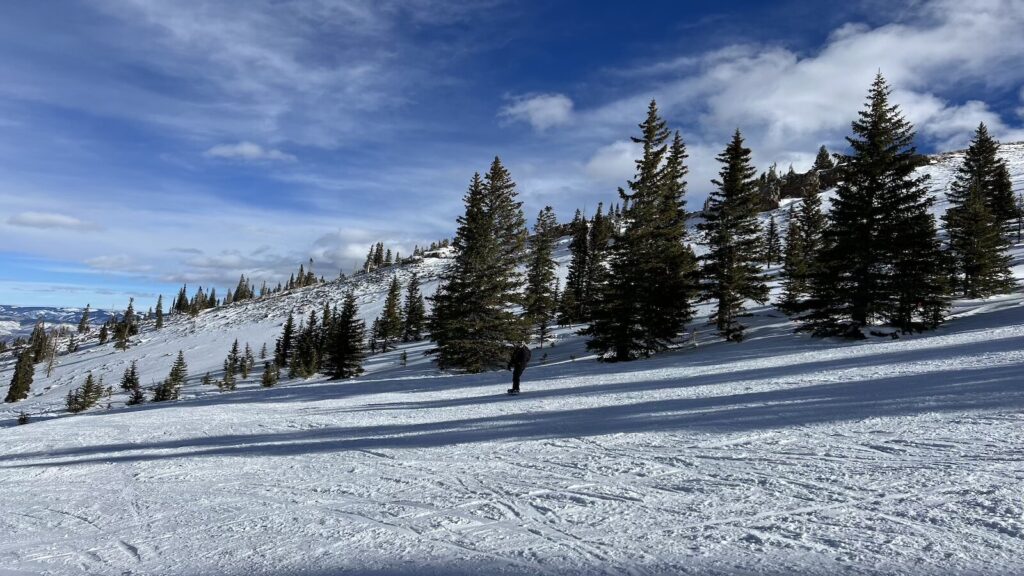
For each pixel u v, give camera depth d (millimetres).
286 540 3707
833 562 2670
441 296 37781
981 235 33906
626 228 29969
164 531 4152
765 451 5199
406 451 6738
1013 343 14055
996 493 3500
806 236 46125
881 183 24547
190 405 19172
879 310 24859
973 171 52625
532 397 12391
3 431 12570
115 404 61500
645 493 4184
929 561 2600
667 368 18250
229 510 4605
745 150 30797
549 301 56938
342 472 5809
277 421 11000
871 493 3709
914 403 7055
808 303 25812
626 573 2748
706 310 41312
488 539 3436
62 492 5770
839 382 9992
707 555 2891
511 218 39000
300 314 109062
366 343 75750
